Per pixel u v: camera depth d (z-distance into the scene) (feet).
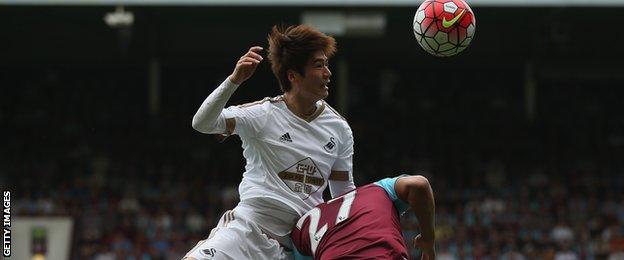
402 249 15.94
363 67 102.58
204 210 75.66
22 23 88.43
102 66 101.91
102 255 63.87
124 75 102.58
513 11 77.82
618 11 78.07
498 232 70.18
